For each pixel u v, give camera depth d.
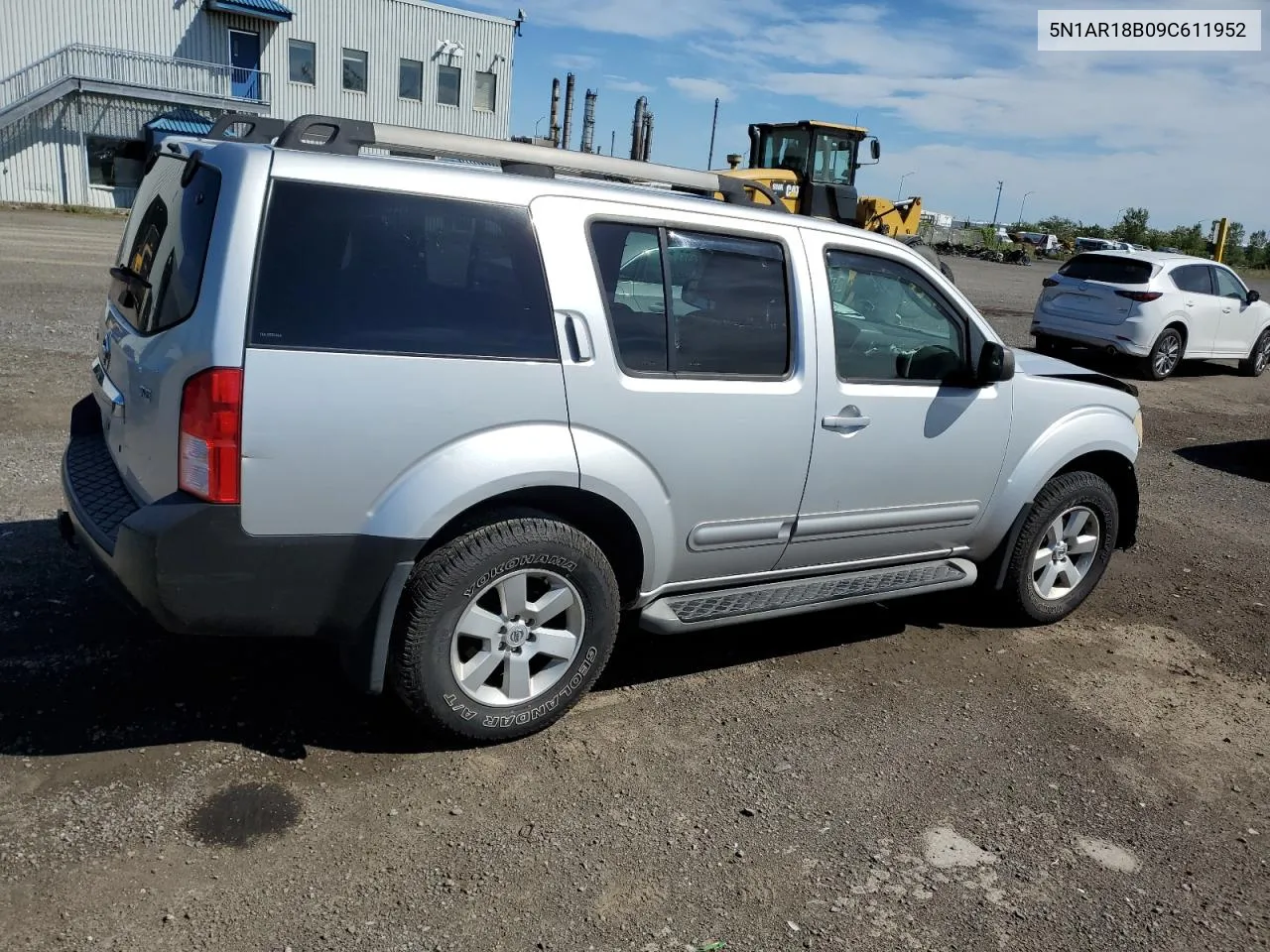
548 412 3.47
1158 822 3.58
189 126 34.38
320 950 2.60
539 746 3.70
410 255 3.27
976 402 4.66
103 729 3.49
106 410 3.80
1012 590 5.14
